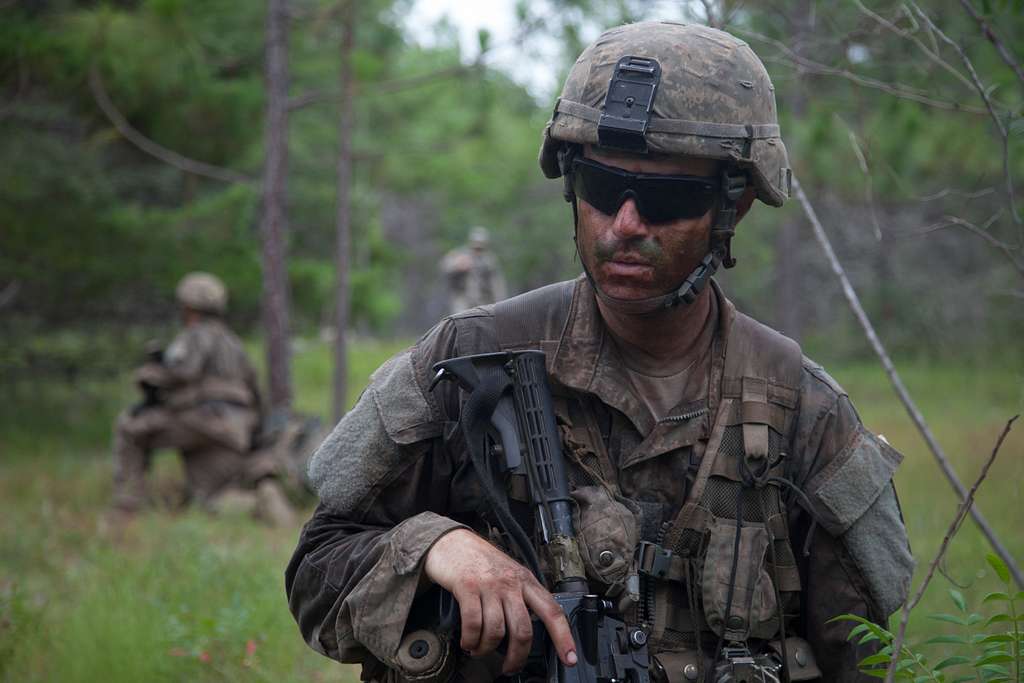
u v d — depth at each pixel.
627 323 2.09
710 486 2.07
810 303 20.06
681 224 1.97
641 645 1.97
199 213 12.03
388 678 2.15
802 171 7.12
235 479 8.48
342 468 2.15
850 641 2.15
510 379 2.07
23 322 12.55
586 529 2.03
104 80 10.63
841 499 2.08
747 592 2.06
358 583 2.05
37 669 4.58
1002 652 2.24
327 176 15.71
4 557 6.91
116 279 12.07
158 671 4.43
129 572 6.02
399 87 9.27
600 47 2.05
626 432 2.11
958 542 5.18
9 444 11.35
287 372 9.50
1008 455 6.26
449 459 2.15
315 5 11.44
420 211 33.81
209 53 11.19
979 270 16.75
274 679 4.43
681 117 1.95
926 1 3.95
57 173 11.54
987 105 3.07
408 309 35.28
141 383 8.39
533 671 2.01
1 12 10.20
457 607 1.98
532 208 26.06
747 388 2.10
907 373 15.55
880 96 4.16
